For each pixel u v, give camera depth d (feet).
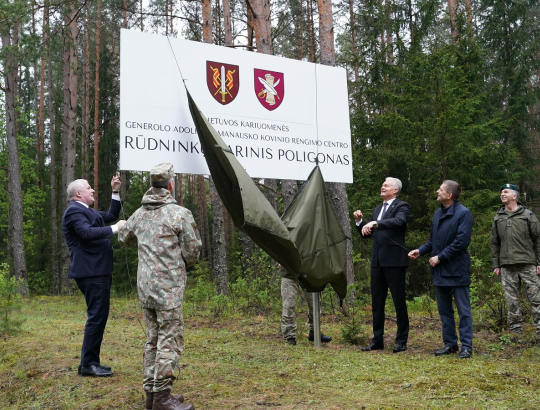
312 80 21.36
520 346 17.56
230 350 17.92
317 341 18.86
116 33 79.92
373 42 51.11
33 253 81.20
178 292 11.04
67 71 61.05
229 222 88.12
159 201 11.47
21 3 43.34
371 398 11.73
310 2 66.44
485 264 35.29
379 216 18.85
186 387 13.17
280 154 20.31
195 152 18.54
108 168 86.79
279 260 16.84
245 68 19.81
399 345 17.84
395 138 43.45
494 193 38.96
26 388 13.79
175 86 18.35
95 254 14.29
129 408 11.65
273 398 11.98
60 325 24.88
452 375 13.53
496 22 56.80
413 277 44.93
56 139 90.89
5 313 23.08
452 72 38.65
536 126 55.83
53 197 75.20
